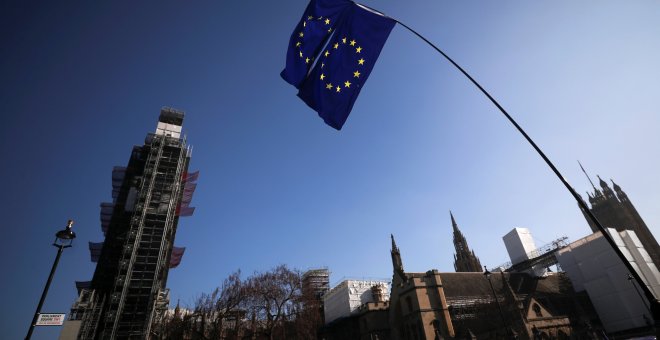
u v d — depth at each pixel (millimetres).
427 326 57531
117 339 55438
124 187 74438
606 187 112562
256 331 54875
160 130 85938
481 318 59781
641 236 101562
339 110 13859
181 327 54750
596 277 69875
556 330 55906
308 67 14758
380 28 13953
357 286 92875
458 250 122875
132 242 66188
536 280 78688
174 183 76500
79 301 55750
